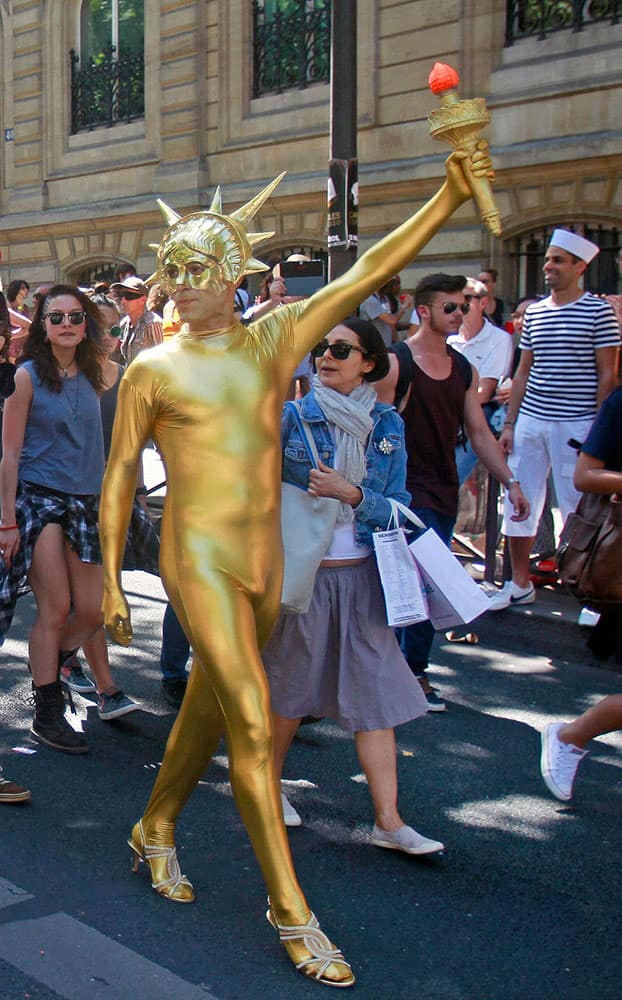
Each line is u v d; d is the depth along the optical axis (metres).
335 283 3.19
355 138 7.64
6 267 20.70
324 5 15.23
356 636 3.71
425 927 3.35
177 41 16.86
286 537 3.58
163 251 3.08
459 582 3.86
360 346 3.70
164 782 3.46
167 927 3.31
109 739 4.91
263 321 3.15
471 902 3.51
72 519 4.60
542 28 12.70
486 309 10.33
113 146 18.42
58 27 19.33
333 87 7.55
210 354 3.06
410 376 4.97
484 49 13.09
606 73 12.08
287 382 3.16
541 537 7.33
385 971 3.10
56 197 19.66
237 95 16.20
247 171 16.16
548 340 6.35
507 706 5.41
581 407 6.32
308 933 3.05
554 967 3.14
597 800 4.32
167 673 5.34
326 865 3.74
